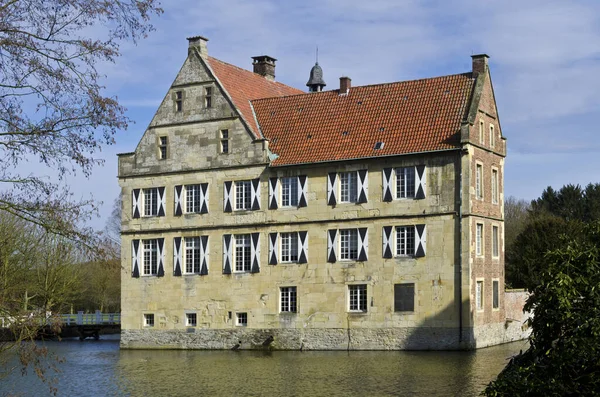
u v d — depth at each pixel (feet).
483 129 162.91
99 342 215.31
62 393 120.98
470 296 152.35
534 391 58.44
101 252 63.52
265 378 127.34
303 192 168.14
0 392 120.88
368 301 160.56
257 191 173.06
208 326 176.76
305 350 165.58
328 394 110.63
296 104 180.75
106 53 59.93
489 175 164.35
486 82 165.68
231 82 185.98
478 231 159.22
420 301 155.94
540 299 63.16
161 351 177.78
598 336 58.13
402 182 159.74
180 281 180.75
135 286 185.88
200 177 180.14
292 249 169.37
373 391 111.04
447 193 155.02
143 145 187.32
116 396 116.78
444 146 155.33
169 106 184.65
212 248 177.78
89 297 269.85
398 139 161.58
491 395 59.72
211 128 179.32
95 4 58.39
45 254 102.94
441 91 165.48
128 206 188.34
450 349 152.76
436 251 155.22
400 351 155.84
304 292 166.91
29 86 58.65
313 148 169.48
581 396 58.29
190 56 183.21
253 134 174.09
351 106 173.68
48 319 79.61
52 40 58.85
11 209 60.80
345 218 163.73
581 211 299.58
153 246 185.26
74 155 59.98
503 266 169.68
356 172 163.94
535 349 62.44
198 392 117.08
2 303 68.03
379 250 160.35
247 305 172.76
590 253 62.69
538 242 213.25
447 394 106.52
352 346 161.38
